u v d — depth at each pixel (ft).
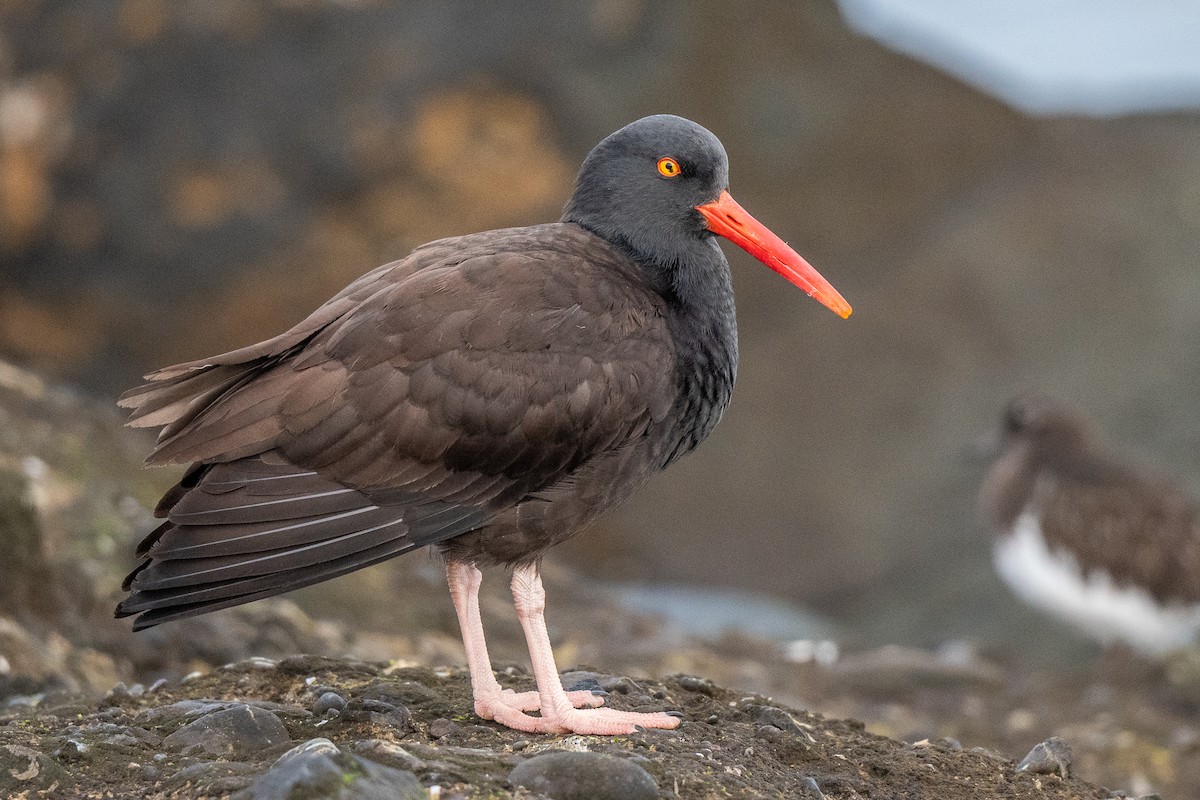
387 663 24.76
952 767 22.13
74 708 22.62
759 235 24.44
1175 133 71.61
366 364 20.77
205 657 30.83
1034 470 47.85
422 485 20.99
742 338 64.64
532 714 22.54
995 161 70.03
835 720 23.79
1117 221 65.57
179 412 21.15
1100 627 46.75
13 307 65.46
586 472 21.68
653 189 24.13
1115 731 38.01
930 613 55.06
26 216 65.16
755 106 69.10
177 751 20.01
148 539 20.45
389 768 17.78
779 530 59.93
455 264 21.91
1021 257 64.90
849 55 70.85
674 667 39.17
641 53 68.28
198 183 65.36
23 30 66.44
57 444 38.88
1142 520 45.29
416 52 66.54
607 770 18.51
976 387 61.52
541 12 67.56
